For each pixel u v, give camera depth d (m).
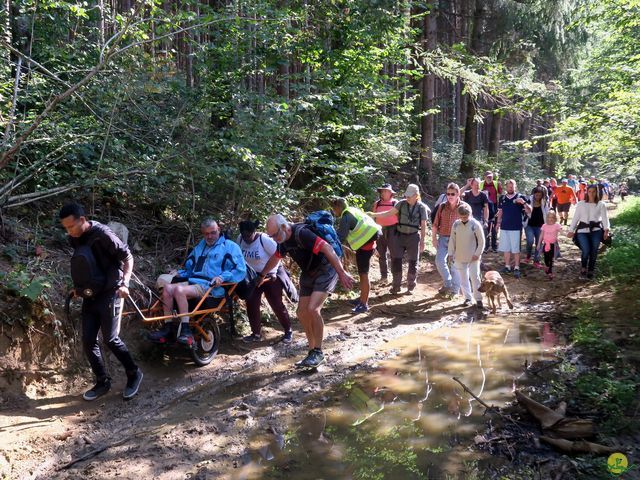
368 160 11.05
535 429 3.99
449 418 4.23
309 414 4.39
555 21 16.73
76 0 6.89
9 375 4.39
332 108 9.30
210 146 6.71
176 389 4.98
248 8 7.54
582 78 16.17
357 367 5.47
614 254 9.76
